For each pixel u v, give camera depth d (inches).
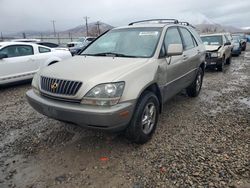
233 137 163.3
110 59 158.6
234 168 127.3
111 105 127.0
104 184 118.0
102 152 145.9
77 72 138.2
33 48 344.5
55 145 155.6
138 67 144.9
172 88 187.5
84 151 147.4
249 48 1154.7
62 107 131.2
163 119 195.9
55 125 186.4
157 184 116.9
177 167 129.3
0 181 121.3
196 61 235.1
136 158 138.9
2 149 152.5
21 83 346.0
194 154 141.6
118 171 127.5
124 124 133.3
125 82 132.1
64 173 126.9
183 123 187.9
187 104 235.6
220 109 222.1
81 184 118.3
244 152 143.0
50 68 155.0
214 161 134.0
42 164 135.2
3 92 300.0
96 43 195.9
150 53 164.9
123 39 184.1
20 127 185.3
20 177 124.3
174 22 219.8
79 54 189.6
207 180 118.4
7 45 315.9
